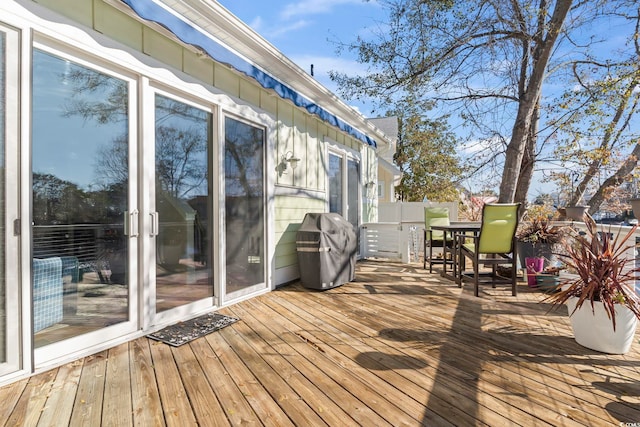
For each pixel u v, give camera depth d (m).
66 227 2.35
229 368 2.29
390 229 7.71
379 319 3.39
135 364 2.33
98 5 2.51
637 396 1.95
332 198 6.65
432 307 3.83
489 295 4.40
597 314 2.56
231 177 3.91
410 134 17.92
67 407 1.81
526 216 6.46
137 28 2.80
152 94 2.95
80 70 2.43
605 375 2.21
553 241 5.00
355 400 1.90
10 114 2.04
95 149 2.52
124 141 2.73
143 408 1.81
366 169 8.58
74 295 2.40
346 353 2.55
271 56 4.23
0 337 2.01
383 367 2.32
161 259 3.04
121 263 2.70
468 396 1.94
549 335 2.93
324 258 4.59
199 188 3.48
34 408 1.80
